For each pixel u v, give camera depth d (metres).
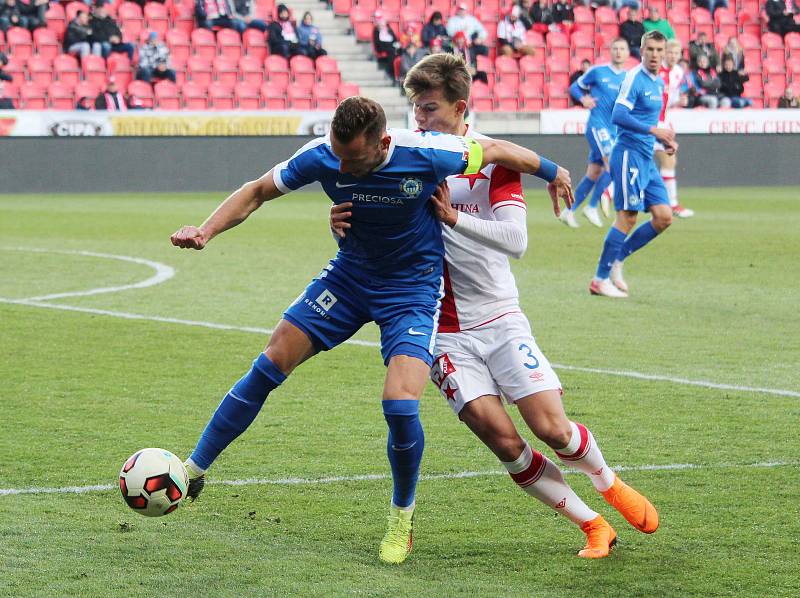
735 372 24.31
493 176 13.97
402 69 84.38
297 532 14.31
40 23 81.44
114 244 48.16
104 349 26.52
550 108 87.81
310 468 17.17
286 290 35.97
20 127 75.81
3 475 16.59
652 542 14.01
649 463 17.48
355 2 90.88
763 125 87.69
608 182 56.44
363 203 13.23
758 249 48.25
